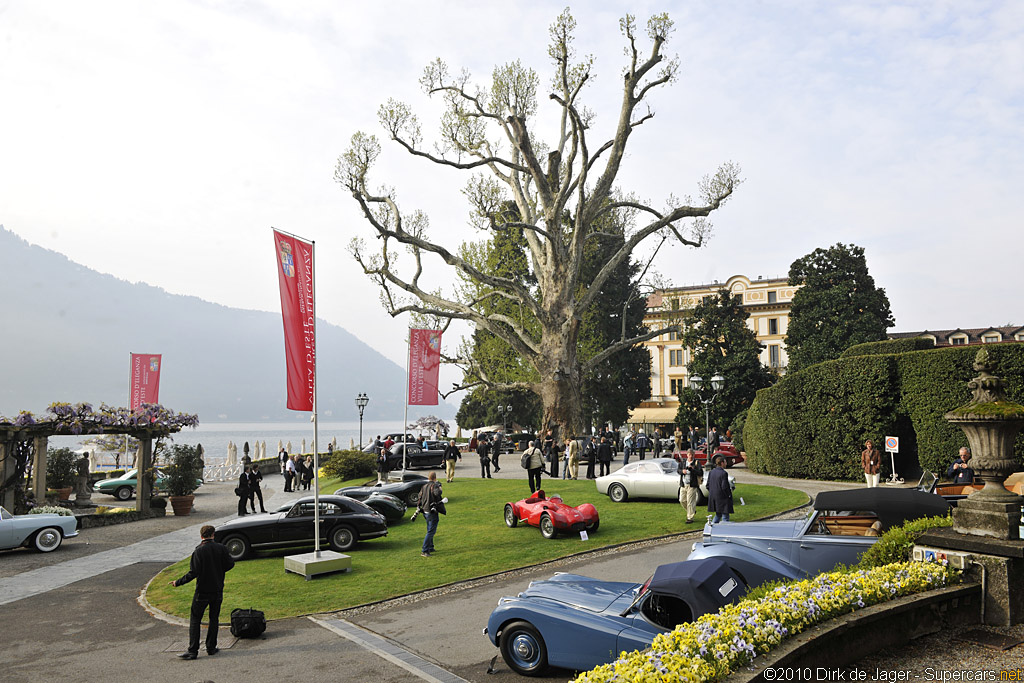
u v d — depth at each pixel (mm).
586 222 40406
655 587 6973
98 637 10602
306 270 15297
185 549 19125
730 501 16359
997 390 7363
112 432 25547
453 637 9812
